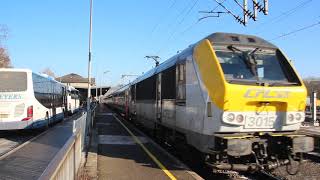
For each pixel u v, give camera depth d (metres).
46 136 23.62
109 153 15.58
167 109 16.61
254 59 11.64
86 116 18.86
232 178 12.23
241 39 12.03
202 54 11.98
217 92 10.92
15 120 22.66
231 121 10.75
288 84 11.42
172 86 15.62
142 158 14.41
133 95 31.00
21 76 22.97
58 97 34.41
